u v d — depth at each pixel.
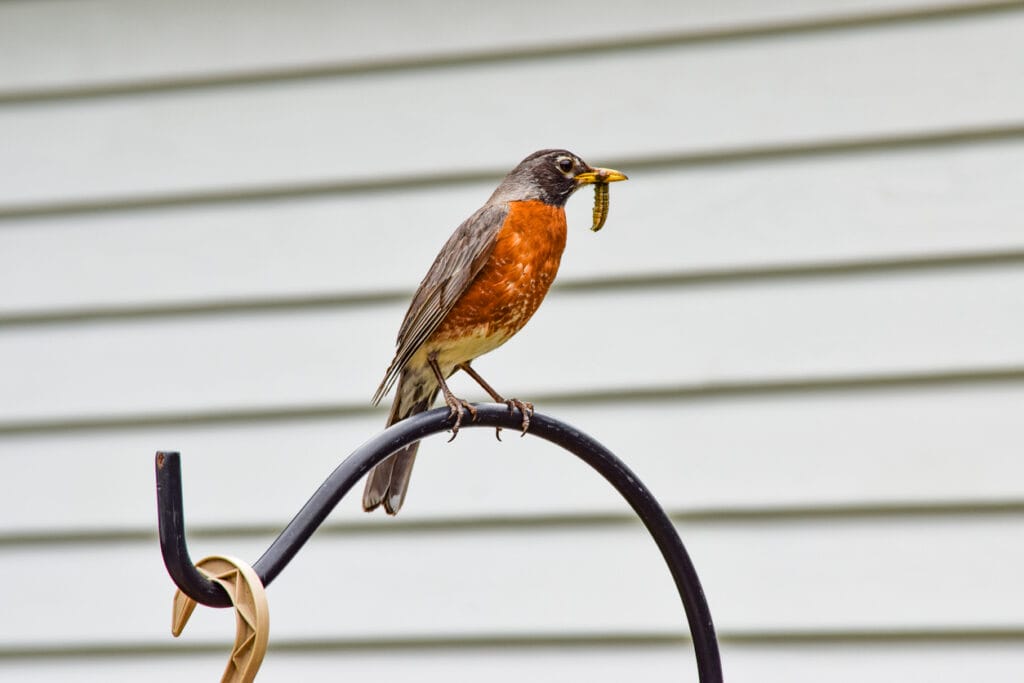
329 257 8.05
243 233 8.12
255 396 7.93
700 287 7.67
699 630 4.86
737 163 7.75
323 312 7.98
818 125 7.69
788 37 7.77
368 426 7.82
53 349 8.10
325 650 7.65
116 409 8.00
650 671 7.41
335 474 4.15
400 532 7.69
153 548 7.84
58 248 8.23
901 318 7.43
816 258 7.57
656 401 7.62
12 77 8.43
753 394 7.54
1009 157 7.46
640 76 7.91
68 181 8.30
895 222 7.52
